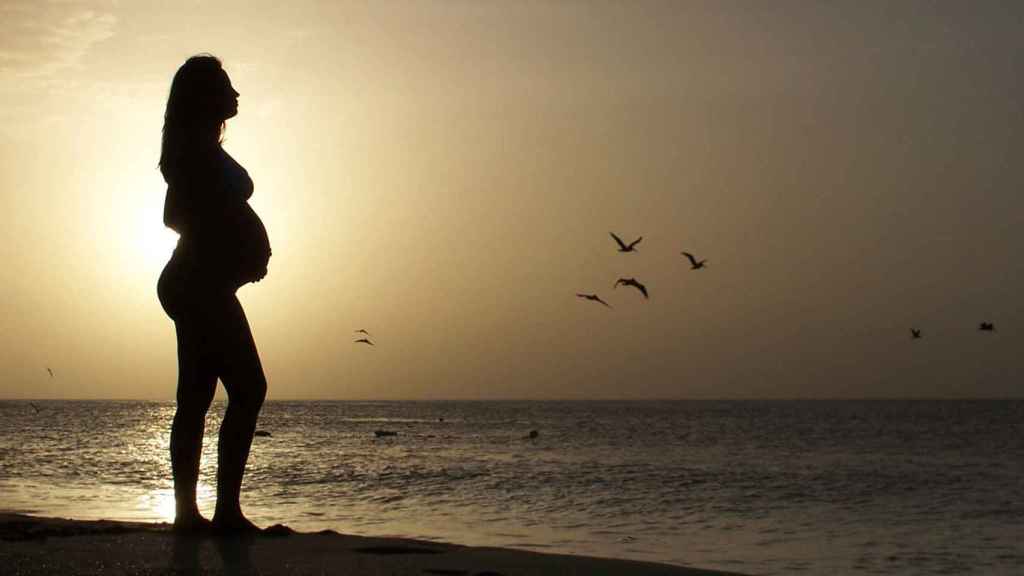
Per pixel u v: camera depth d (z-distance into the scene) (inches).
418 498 995.3
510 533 701.3
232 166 231.9
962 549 692.7
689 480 1347.2
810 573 575.2
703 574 198.5
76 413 5979.3
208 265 225.8
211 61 232.5
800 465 1727.4
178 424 228.2
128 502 719.1
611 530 749.9
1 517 252.7
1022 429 4013.3
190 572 159.0
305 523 713.0
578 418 6092.5
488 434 3326.8
